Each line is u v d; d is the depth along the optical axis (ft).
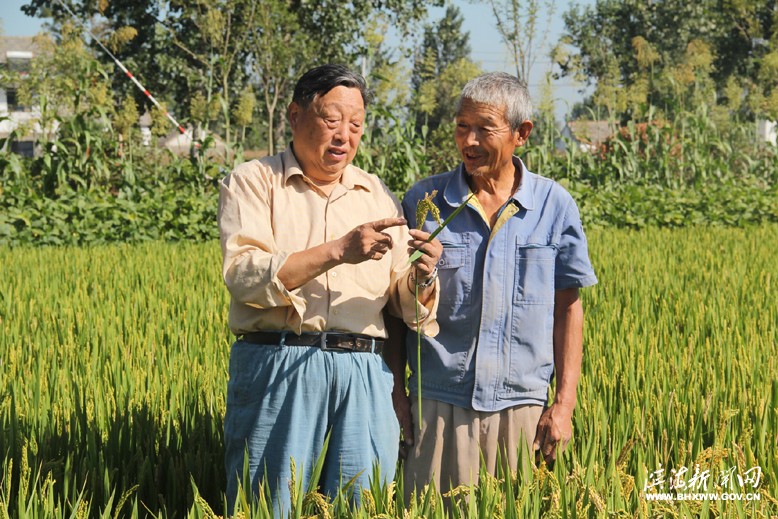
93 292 30.19
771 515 12.39
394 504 11.99
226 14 93.45
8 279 34.24
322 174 13.25
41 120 61.46
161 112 74.08
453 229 14.29
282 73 93.76
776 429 16.08
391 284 13.74
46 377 19.36
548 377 14.44
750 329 23.70
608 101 83.92
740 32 139.54
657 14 141.90
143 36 109.50
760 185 82.12
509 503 11.65
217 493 15.67
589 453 14.03
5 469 14.25
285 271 12.29
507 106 13.60
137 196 59.00
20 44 184.85
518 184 14.40
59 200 53.72
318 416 12.94
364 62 99.50
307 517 11.45
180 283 32.94
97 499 14.74
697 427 15.38
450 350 14.26
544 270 14.15
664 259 40.09
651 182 74.33
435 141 94.07
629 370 18.97
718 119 92.43
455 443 14.25
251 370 12.98
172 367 20.06
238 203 12.95
